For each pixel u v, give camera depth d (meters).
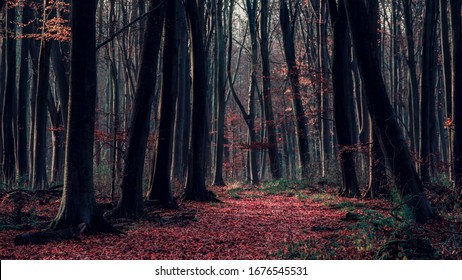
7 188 18.70
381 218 11.91
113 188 15.93
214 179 32.19
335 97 21.47
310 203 20.14
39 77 21.97
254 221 14.68
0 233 11.52
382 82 13.14
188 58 29.58
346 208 17.27
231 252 9.85
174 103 17.97
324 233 12.17
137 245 10.46
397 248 8.45
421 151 21.67
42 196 16.98
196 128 20.56
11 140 23.33
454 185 17.03
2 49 29.75
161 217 14.80
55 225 11.32
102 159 22.91
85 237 11.03
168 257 9.33
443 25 20.83
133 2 31.78
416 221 12.55
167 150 17.67
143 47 14.80
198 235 11.98
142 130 14.66
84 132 11.59
